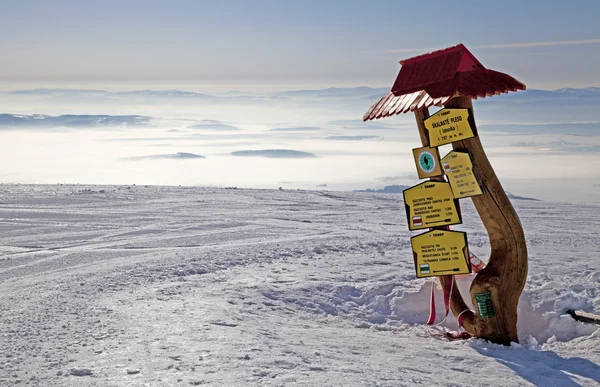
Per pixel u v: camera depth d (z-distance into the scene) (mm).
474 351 6316
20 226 16266
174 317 6926
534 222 19125
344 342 6391
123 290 8766
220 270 10445
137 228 16203
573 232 16500
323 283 9195
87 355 5430
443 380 5129
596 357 6223
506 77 6199
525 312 7961
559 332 7527
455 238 6711
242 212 20047
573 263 10859
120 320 6809
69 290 8750
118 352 5480
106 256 12055
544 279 9312
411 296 8547
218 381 4625
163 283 9305
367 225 17469
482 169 6477
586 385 5285
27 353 5531
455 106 6438
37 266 11031
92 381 4691
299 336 6477
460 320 7039
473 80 6246
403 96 6812
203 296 8266
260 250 12445
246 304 7988
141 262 11164
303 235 15258
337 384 4656
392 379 4938
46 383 4676
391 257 11688
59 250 12805
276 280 9500
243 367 5000
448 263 6789
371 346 6293
